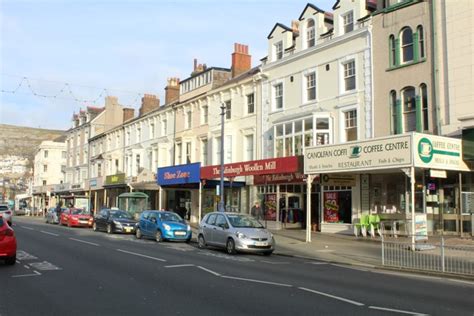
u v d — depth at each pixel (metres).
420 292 9.79
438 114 19.59
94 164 58.19
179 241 23.11
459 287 10.54
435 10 20.03
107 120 62.19
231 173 26.91
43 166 89.12
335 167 19.83
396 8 21.67
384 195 21.78
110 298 8.79
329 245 19.39
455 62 19.16
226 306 8.19
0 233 12.88
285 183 26.89
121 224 27.30
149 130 44.66
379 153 17.95
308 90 26.64
